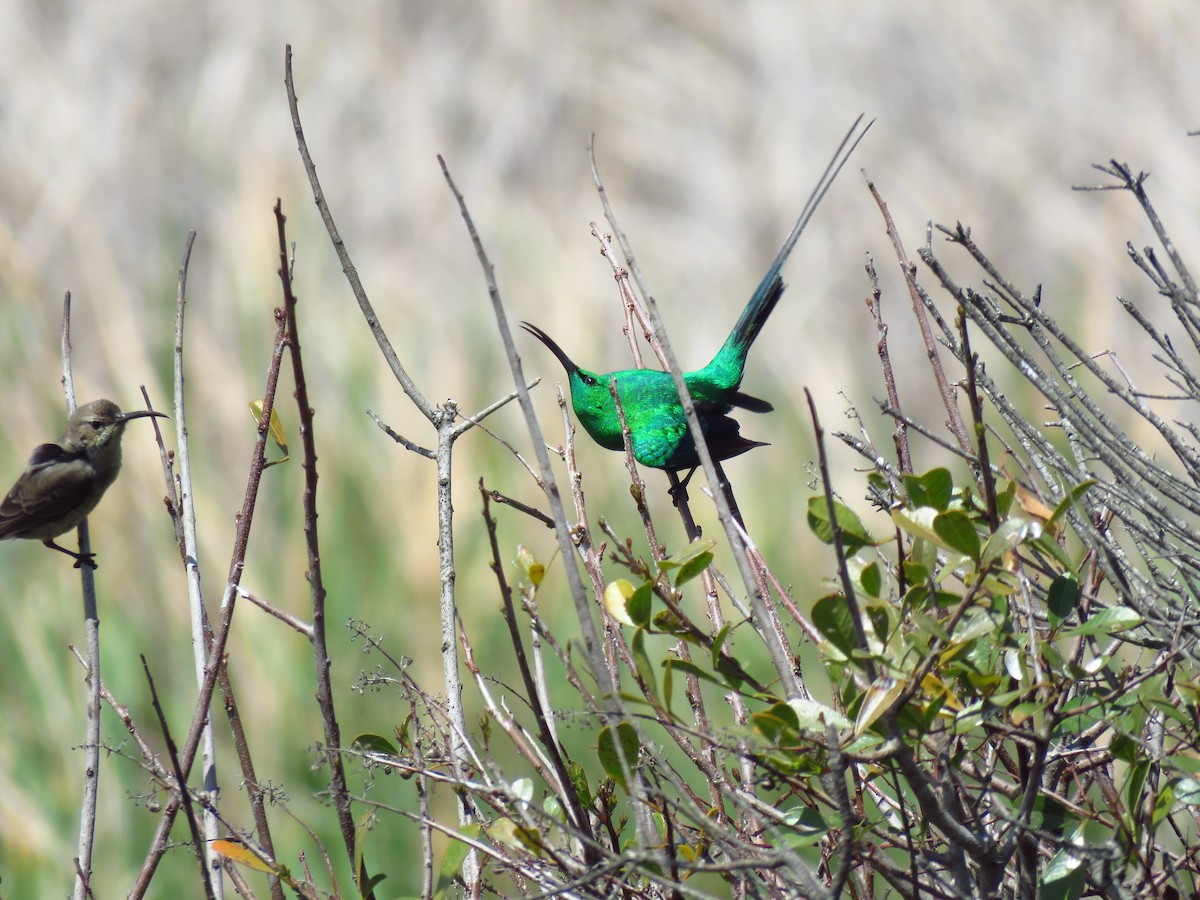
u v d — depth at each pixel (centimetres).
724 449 956
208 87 2619
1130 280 2014
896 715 454
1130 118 2548
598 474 1571
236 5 2858
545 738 518
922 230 2309
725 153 2636
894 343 2094
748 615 572
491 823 553
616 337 1981
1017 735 474
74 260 1994
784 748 472
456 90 2786
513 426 1656
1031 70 2748
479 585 1406
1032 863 514
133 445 1577
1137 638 528
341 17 2850
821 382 1822
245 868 1153
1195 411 1617
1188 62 2684
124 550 1491
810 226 2355
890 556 879
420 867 1119
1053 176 2417
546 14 3012
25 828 1255
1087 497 616
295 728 1286
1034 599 603
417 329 1839
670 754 845
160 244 2141
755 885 502
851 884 564
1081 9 2894
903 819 516
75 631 1417
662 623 507
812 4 2961
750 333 1063
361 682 601
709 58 2925
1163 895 548
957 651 461
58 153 2323
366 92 2673
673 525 1512
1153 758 493
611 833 561
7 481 1582
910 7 2922
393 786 1145
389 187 2402
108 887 1221
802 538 1500
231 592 605
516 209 2262
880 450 1714
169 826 581
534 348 1850
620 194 2538
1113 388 570
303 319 1847
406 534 1448
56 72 2600
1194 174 2341
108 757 1302
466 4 2986
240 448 1623
